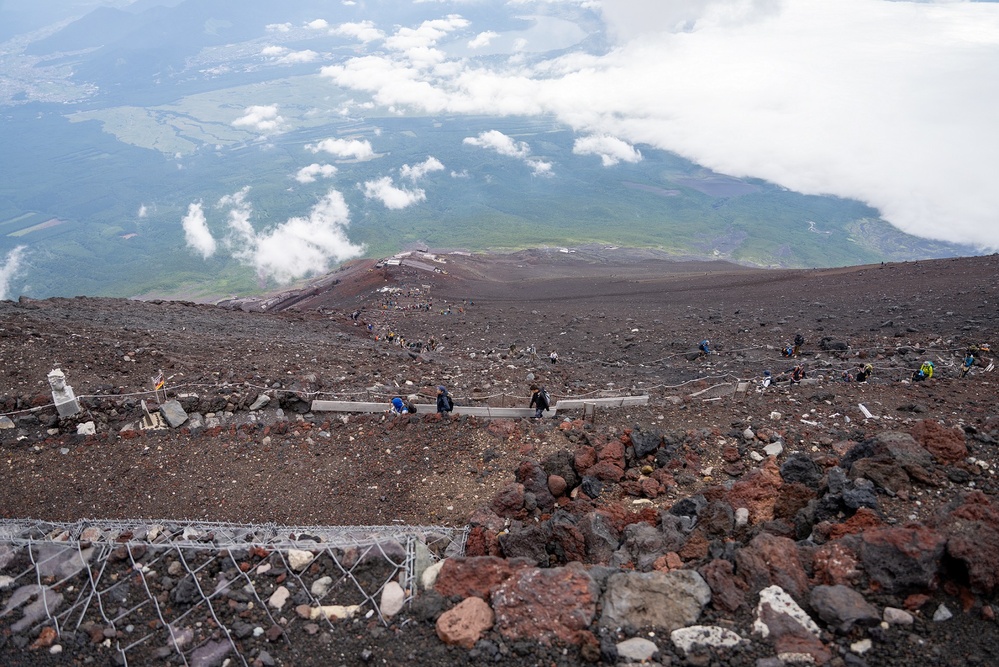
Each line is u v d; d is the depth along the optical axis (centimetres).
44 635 767
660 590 741
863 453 1092
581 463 1288
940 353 2652
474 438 1505
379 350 2933
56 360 1747
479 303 7025
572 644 700
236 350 2278
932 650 650
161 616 800
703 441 1388
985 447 1116
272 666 720
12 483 1249
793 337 3497
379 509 1248
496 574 811
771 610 710
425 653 714
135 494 1267
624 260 16238
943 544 728
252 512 1232
